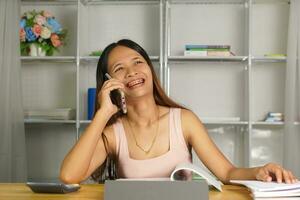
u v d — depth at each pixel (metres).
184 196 0.94
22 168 2.99
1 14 3.00
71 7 3.35
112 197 0.95
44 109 3.09
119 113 1.62
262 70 3.24
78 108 2.99
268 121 2.96
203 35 3.27
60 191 1.11
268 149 3.23
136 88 1.54
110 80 1.51
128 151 1.57
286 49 3.21
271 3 3.23
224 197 1.05
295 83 2.88
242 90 3.24
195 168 1.19
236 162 3.24
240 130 3.24
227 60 3.10
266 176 1.18
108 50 1.61
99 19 3.33
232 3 3.25
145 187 0.95
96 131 1.42
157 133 1.58
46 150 3.35
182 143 1.58
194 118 1.62
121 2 3.30
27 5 3.38
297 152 2.87
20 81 3.01
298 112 2.88
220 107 3.26
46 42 3.08
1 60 2.99
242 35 3.24
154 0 3.26
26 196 1.08
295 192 1.01
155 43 3.27
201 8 3.27
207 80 3.27
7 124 2.98
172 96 3.28
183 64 3.28
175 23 3.28
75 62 3.27
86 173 1.44
